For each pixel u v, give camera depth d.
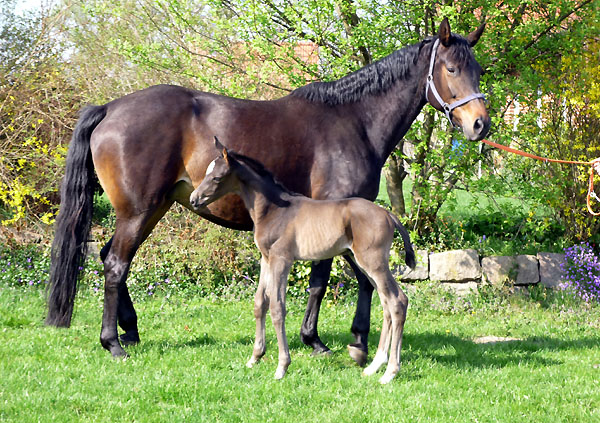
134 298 8.75
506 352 6.54
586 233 10.40
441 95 5.80
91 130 5.82
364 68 6.02
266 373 5.31
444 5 8.52
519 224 10.95
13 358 5.63
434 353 6.41
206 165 5.68
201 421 4.26
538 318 8.39
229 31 9.70
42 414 4.30
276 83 9.91
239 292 9.20
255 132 5.72
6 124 10.80
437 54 5.79
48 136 10.93
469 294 9.15
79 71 11.72
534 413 4.59
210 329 7.21
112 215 10.25
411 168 9.10
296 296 9.09
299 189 5.81
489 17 9.14
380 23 8.35
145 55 9.43
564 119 10.14
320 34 8.70
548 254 9.59
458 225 11.00
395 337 5.19
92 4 10.87
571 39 9.18
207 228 9.55
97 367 5.41
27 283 8.80
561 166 10.10
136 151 5.60
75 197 5.80
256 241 5.39
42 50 11.49
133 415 4.38
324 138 5.82
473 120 5.64
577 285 9.20
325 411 4.54
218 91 9.06
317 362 5.75
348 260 5.78
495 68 8.54
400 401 4.72
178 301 8.77
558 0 8.77
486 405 4.71
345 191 5.77
